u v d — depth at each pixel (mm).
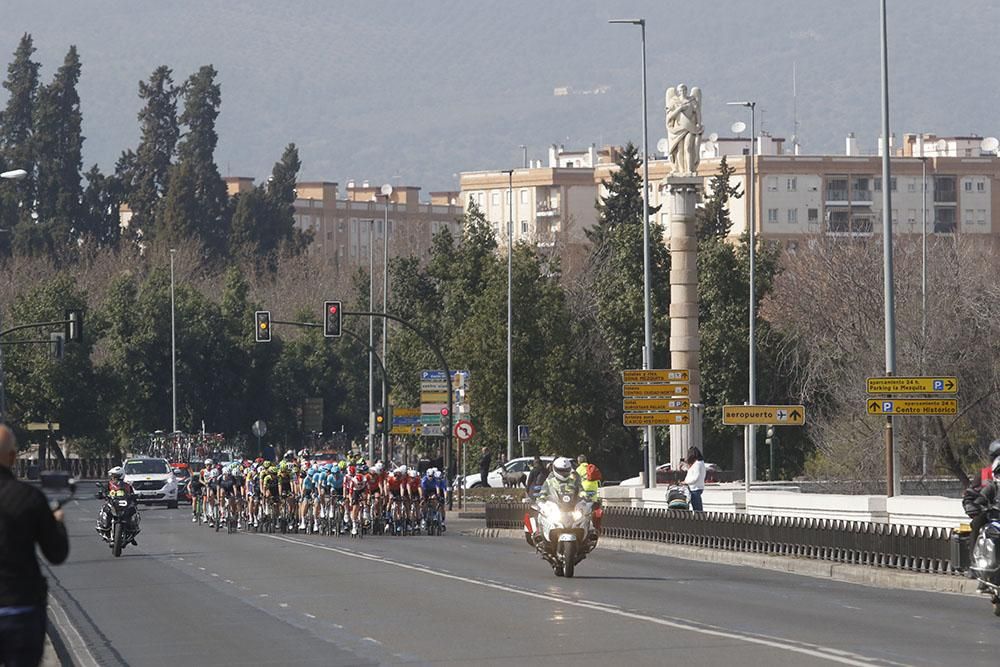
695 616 62625
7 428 34094
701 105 184875
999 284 189750
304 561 102125
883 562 84500
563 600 70312
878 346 178375
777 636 55188
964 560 73000
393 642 55500
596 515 88500
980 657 49094
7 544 33000
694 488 113562
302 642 56438
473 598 72062
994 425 175250
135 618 67062
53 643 57656
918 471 170875
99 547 125188
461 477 192375
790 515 103875
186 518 186250
